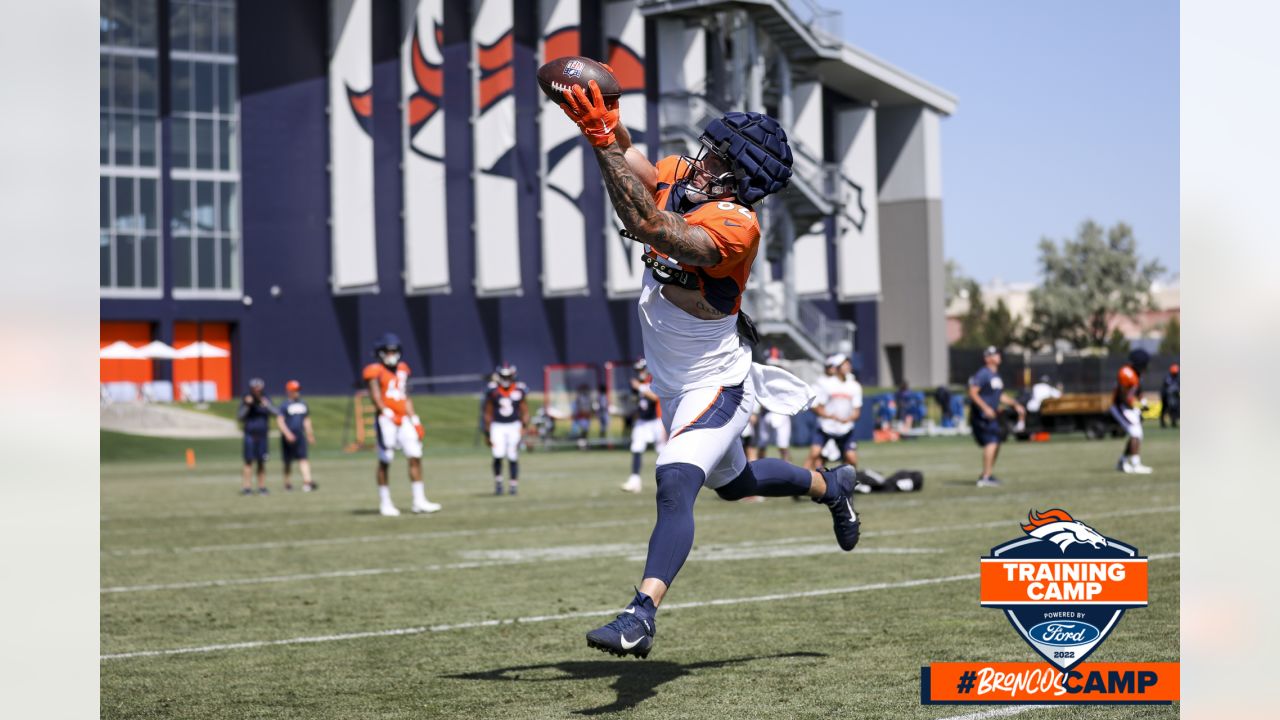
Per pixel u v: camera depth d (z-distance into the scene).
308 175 58.19
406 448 17.36
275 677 6.14
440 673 6.18
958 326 136.25
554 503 18.83
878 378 80.75
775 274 65.50
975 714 5.11
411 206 54.09
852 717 5.07
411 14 54.06
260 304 57.22
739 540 12.62
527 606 8.47
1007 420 40.62
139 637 7.43
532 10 61.69
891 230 80.94
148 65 55.44
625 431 44.59
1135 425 22.88
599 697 5.52
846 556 10.96
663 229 4.72
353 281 54.62
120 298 54.62
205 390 56.38
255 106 57.22
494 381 21.17
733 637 7.02
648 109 57.88
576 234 54.53
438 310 59.91
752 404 5.40
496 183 53.03
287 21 57.69
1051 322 109.19
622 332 64.69
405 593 9.24
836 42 55.72
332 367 58.31
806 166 54.16
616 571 10.36
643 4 52.34
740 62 52.31
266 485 25.58
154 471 32.50
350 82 54.59
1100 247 108.25
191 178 56.25
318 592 9.39
